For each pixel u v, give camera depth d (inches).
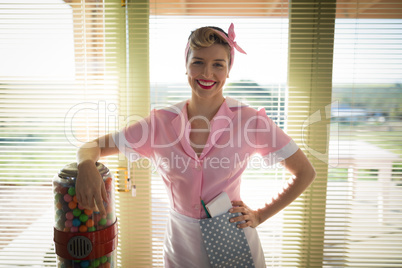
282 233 60.4
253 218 47.4
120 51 58.1
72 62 57.6
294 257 60.8
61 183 42.8
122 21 57.5
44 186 60.1
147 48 57.8
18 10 56.2
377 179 58.6
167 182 48.2
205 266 45.3
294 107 58.1
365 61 56.9
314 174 49.0
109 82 58.4
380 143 57.8
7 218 60.9
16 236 61.0
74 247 41.9
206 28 43.6
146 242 61.4
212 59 43.7
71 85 58.0
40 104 58.5
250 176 58.6
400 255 60.0
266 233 60.2
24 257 61.5
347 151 58.4
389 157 57.9
